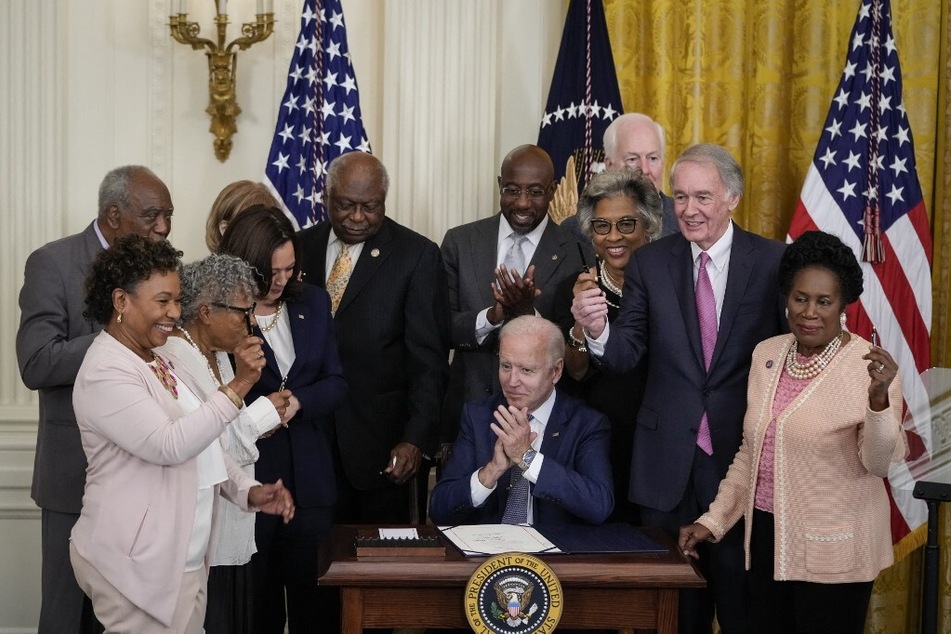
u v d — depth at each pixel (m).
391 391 4.18
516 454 3.37
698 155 3.55
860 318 4.68
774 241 3.64
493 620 2.94
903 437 3.19
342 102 4.85
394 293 4.16
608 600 3.05
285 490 3.17
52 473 3.72
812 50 5.08
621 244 3.92
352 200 4.07
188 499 2.88
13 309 4.83
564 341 3.82
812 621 3.28
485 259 4.42
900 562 5.12
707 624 3.69
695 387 3.58
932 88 5.06
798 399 3.25
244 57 5.11
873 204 4.68
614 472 3.94
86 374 2.82
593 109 4.89
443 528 3.33
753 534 3.38
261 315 3.69
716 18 5.07
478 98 5.17
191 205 5.11
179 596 2.91
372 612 3.00
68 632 3.76
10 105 4.80
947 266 5.09
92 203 4.97
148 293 2.84
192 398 3.05
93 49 4.95
